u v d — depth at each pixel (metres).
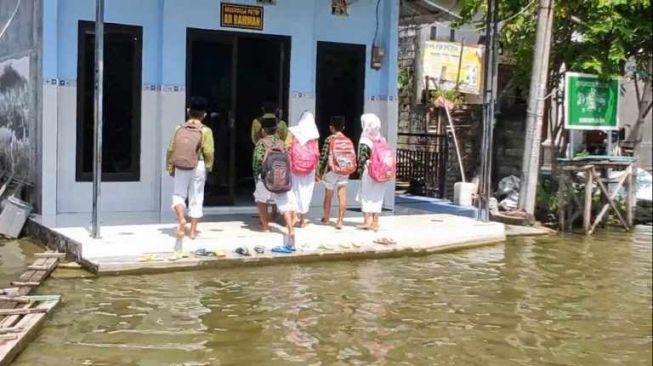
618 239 12.62
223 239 9.56
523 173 13.49
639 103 15.28
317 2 12.83
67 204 11.20
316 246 10.05
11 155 12.30
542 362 6.63
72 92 11.10
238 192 12.97
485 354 6.76
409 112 18.33
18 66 11.90
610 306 8.44
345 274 9.21
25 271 8.53
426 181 16.09
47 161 10.91
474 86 17.86
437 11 15.11
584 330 7.57
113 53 11.36
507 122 15.82
